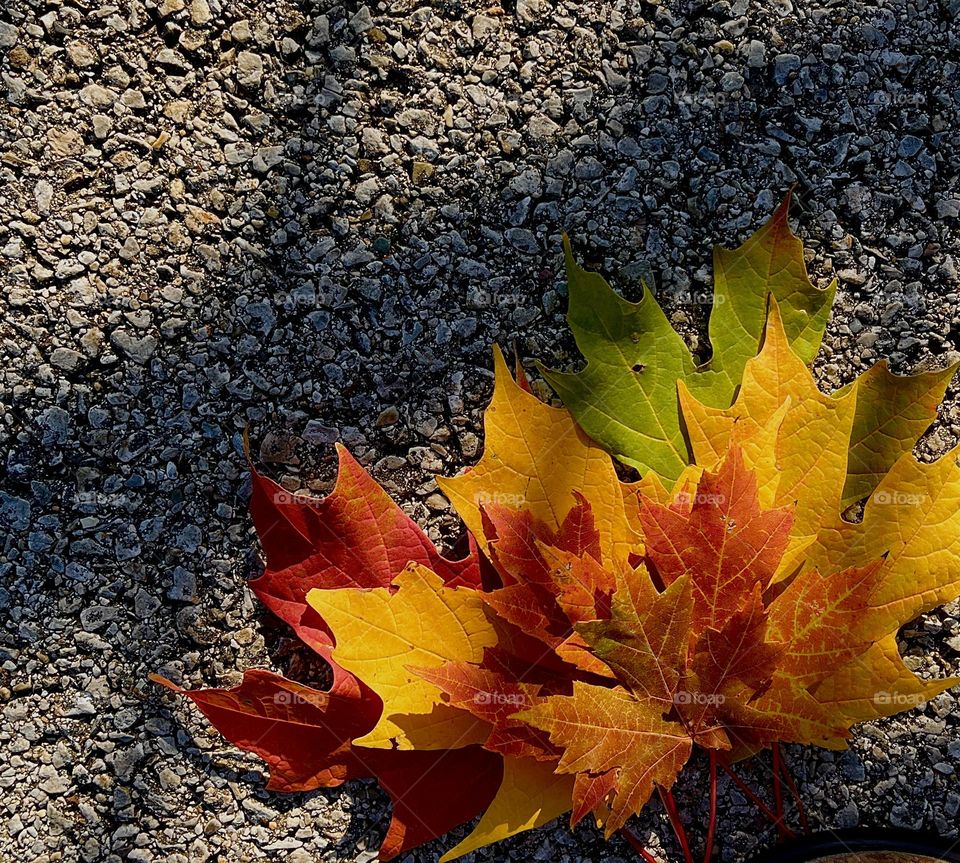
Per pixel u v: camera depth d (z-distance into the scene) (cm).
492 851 59
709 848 58
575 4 61
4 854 59
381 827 59
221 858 59
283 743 58
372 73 61
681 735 56
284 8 61
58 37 61
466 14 61
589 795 55
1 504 60
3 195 60
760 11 62
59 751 59
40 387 60
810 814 59
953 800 59
